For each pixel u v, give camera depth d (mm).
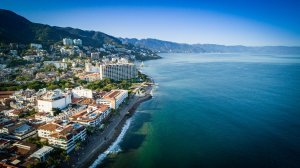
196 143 163875
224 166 135500
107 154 148125
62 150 139375
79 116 187875
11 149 132375
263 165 135625
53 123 163250
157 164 137875
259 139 167875
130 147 157875
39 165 120062
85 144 155500
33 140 149875
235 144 161250
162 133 180875
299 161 138750
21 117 197500
